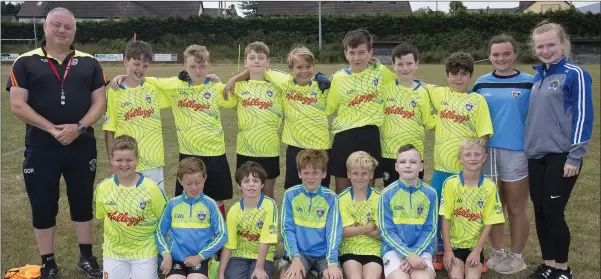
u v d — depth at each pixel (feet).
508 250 17.06
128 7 180.75
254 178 13.84
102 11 179.32
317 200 14.49
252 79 16.47
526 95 14.79
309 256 14.49
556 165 13.89
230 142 34.30
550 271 14.61
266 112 16.19
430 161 29.09
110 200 13.69
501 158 15.06
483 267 15.15
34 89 14.08
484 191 14.40
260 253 13.87
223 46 135.85
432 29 137.59
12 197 22.40
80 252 15.67
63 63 14.39
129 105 15.44
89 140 14.80
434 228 14.37
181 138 16.08
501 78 15.17
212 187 16.14
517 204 15.15
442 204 14.80
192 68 15.78
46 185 14.34
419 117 16.01
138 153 14.17
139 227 13.73
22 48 132.57
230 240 14.11
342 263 14.48
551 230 14.35
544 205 14.25
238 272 13.99
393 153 15.98
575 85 13.51
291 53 15.84
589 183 24.77
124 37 138.72
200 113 15.92
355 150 15.66
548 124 13.87
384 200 14.39
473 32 135.74
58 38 13.96
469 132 15.20
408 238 14.42
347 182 16.26
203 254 13.55
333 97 15.96
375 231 14.51
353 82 15.75
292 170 16.20
